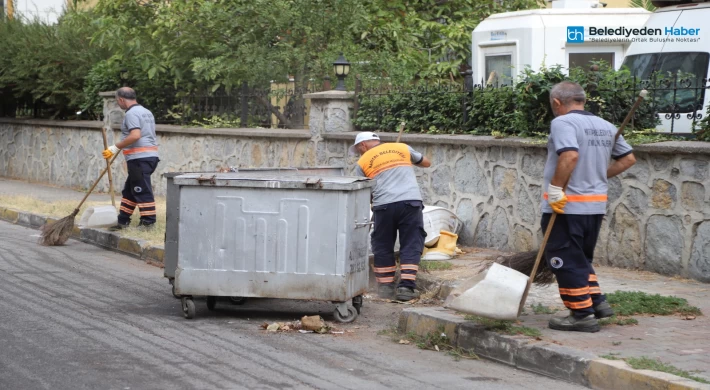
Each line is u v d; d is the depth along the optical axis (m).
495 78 14.23
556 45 13.81
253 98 15.27
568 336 6.33
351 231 7.52
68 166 19.98
